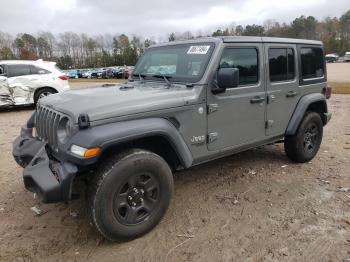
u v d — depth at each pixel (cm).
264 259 304
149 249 323
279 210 390
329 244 323
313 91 530
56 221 376
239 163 540
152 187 336
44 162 320
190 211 391
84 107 313
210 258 308
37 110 399
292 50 484
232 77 349
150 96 344
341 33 9450
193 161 382
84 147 290
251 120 434
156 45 470
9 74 1098
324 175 490
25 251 324
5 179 496
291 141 515
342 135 723
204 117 379
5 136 762
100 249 325
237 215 381
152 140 351
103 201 304
